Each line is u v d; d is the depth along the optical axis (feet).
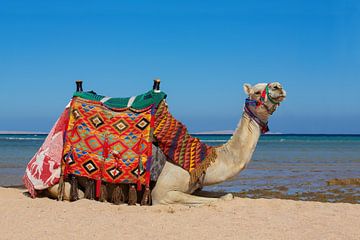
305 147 168.35
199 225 21.09
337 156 99.30
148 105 27.09
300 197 35.17
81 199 26.00
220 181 25.90
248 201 26.35
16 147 143.74
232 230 20.29
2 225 21.04
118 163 25.46
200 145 26.61
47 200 26.30
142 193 26.16
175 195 25.32
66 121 27.20
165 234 19.58
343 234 19.80
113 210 23.94
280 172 57.21
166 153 25.80
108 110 27.40
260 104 24.94
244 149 25.40
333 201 33.19
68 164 25.85
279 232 20.03
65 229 20.34
